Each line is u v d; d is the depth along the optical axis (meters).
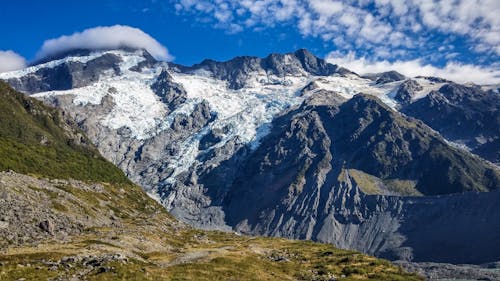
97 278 81.88
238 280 102.69
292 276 121.00
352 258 159.75
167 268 104.50
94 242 120.50
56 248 103.94
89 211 171.50
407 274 145.25
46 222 125.88
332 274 131.12
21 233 115.94
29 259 88.62
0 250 96.25
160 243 154.75
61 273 81.88
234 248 166.50
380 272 141.00
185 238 192.62
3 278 74.06
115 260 95.06
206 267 110.19
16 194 141.88
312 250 189.12
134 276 87.25
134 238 144.25
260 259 137.50
